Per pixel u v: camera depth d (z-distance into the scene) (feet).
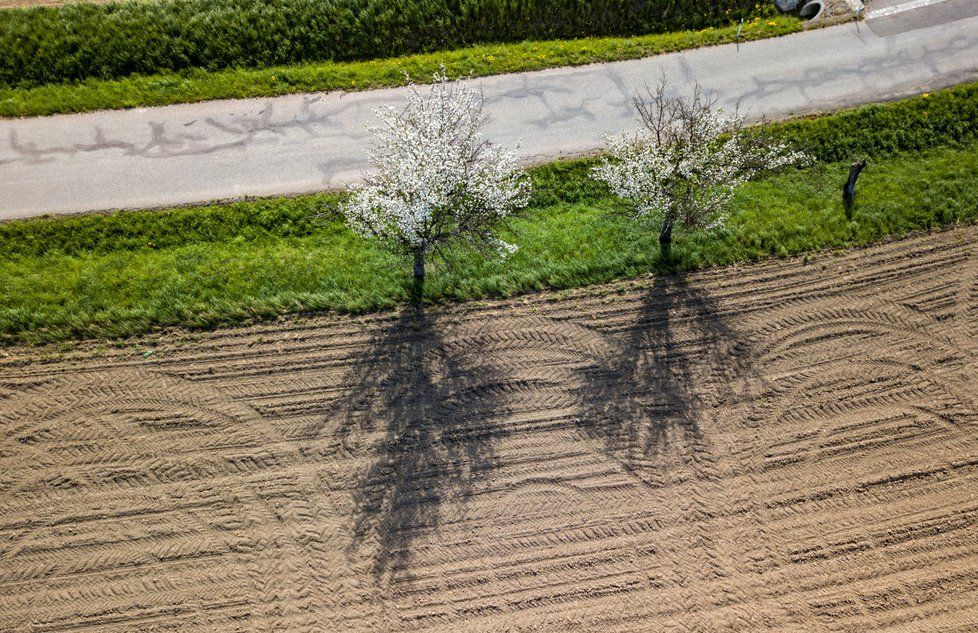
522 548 59.16
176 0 82.07
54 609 56.75
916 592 58.08
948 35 79.66
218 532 59.06
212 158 73.67
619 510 60.18
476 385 63.82
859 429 62.64
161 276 66.80
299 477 60.64
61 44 78.18
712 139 60.95
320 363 64.39
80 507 59.41
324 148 74.64
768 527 59.88
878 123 74.90
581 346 65.46
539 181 73.05
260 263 67.67
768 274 67.92
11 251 67.87
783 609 57.82
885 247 68.74
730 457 61.77
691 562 58.90
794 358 64.95
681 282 67.77
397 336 65.46
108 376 63.52
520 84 79.15
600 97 78.23
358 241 69.56
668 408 63.26
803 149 73.97
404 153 58.44
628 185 62.90
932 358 64.59
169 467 60.75
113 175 72.38
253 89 77.56
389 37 82.38
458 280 67.46
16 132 74.08
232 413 62.59
